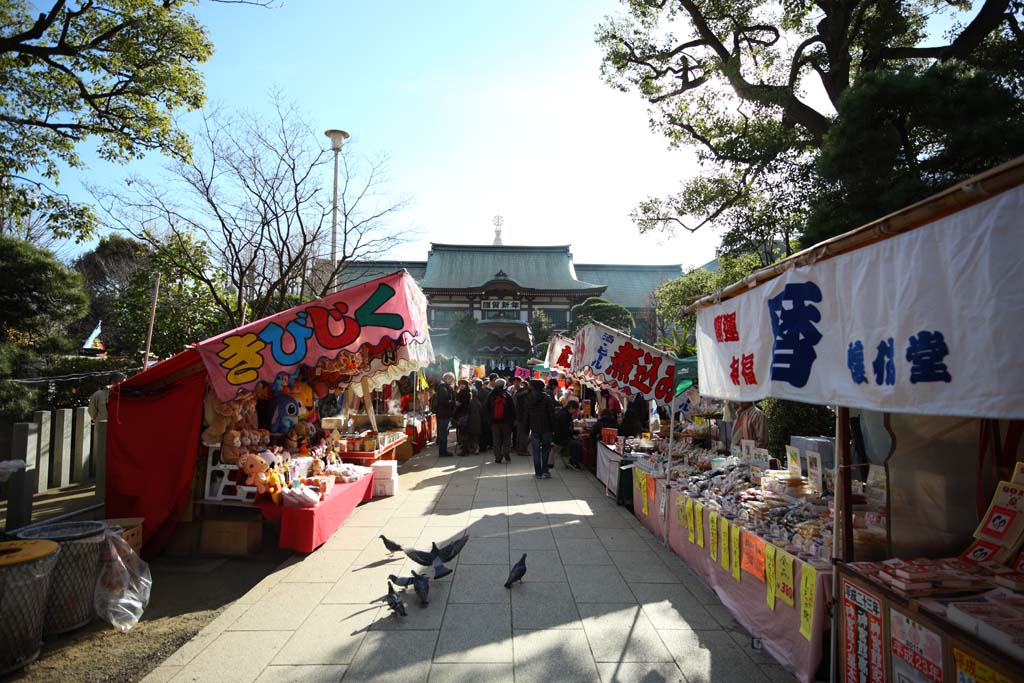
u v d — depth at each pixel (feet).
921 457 10.18
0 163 25.21
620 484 22.66
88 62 25.41
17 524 15.96
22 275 30.19
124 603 11.99
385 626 11.80
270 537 18.07
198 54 26.55
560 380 55.16
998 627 6.27
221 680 9.74
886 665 7.80
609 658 10.49
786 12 32.19
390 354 21.91
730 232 33.14
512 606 12.84
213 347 14.82
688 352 51.75
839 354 7.90
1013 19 22.90
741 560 12.05
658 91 36.70
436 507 22.36
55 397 33.06
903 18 28.53
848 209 19.24
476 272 166.20
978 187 5.66
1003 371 5.43
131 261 61.31
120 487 15.37
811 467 13.51
